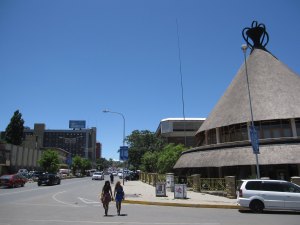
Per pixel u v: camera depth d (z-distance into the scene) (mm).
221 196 27797
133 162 91688
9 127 88000
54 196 29391
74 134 191000
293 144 29953
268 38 43812
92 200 26156
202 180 31641
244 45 29297
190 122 111938
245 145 31781
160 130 115500
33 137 119125
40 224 13570
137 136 92750
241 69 42531
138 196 29016
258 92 36562
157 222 14430
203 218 15945
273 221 14914
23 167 85375
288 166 30641
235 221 14875
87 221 14578
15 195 30203
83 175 118500
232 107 37156
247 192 19047
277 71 38781
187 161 37281
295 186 18859
